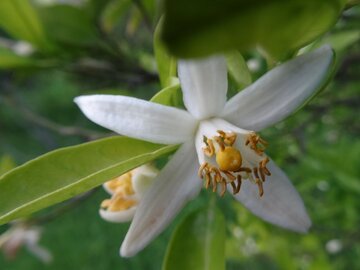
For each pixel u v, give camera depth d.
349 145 0.12
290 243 0.13
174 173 0.05
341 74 0.11
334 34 0.08
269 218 0.05
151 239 0.05
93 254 0.26
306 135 0.13
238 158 0.05
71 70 0.11
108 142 0.05
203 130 0.05
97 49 0.11
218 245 0.06
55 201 0.05
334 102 0.11
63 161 0.05
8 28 0.10
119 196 0.06
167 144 0.05
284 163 0.11
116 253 0.25
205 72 0.05
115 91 0.12
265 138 0.09
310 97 0.05
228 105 0.05
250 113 0.05
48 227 0.28
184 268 0.06
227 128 0.05
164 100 0.05
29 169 0.05
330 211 0.13
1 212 0.05
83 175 0.05
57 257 0.27
